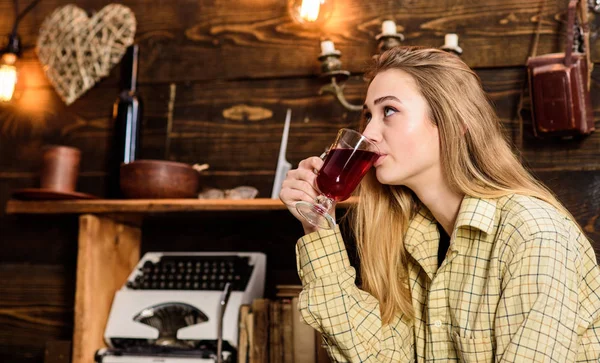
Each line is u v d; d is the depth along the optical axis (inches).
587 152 81.3
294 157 92.0
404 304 64.5
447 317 59.4
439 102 58.5
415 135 58.4
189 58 98.4
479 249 56.9
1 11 106.4
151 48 100.1
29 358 98.3
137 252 96.0
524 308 49.3
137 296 85.0
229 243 93.3
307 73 93.1
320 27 93.0
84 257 83.6
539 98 78.0
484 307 54.0
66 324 97.5
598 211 80.2
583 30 79.2
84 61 102.1
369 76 65.1
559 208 56.9
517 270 50.6
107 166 99.7
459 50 84.2
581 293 55.3
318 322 62.9
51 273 99.4
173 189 85.0
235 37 96.9
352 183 57.2
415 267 66.0
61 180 90.4
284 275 90.6
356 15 91.9
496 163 59.2
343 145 56.6
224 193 88.4
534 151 83.0
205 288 84.3
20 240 101.6
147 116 98.8
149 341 82.7
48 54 103.7
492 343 53.7
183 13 99.5
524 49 84.8
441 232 67.2
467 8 87.7
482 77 86.1
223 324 79.0
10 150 104.0
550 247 49.9
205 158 95.8
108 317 87.1
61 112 102.9
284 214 85.5
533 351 47.6
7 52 102.0
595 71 82.4
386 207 66.9
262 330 77.1
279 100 94.0
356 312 62.9
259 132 94.2
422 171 59.7
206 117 96.7
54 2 105.0
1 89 99.9
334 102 91.5
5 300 100.5
